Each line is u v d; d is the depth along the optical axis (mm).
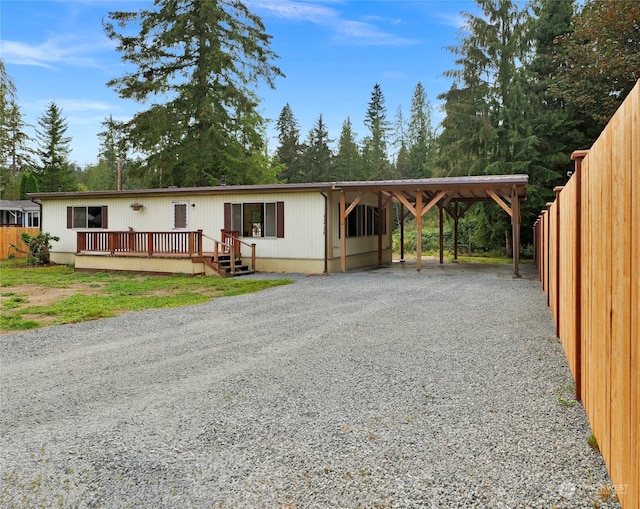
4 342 6000
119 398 3910
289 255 14188
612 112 15867
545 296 8820
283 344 5637
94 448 2982
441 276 12680
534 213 19188
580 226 3529
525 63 20703
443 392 3850
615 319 2205
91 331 6617
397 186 13133
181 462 2783
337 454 2830
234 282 11859
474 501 2295
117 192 16141
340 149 49125
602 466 2578
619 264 2119
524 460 2680
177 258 13633
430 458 2742
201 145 23359
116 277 13430
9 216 29719
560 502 2258
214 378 4391
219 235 15023
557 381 4035
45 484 2570
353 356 5016
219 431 3201
